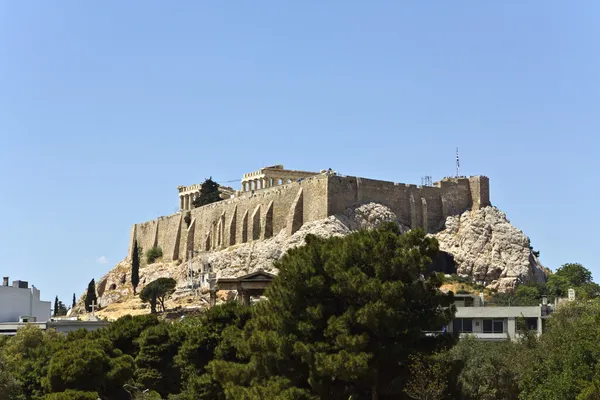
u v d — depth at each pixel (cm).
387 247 14312
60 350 17800
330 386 13800
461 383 14562
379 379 13775
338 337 13362
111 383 17575
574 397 13625
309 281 14050
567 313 18012
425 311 14062
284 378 13950
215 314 18325
